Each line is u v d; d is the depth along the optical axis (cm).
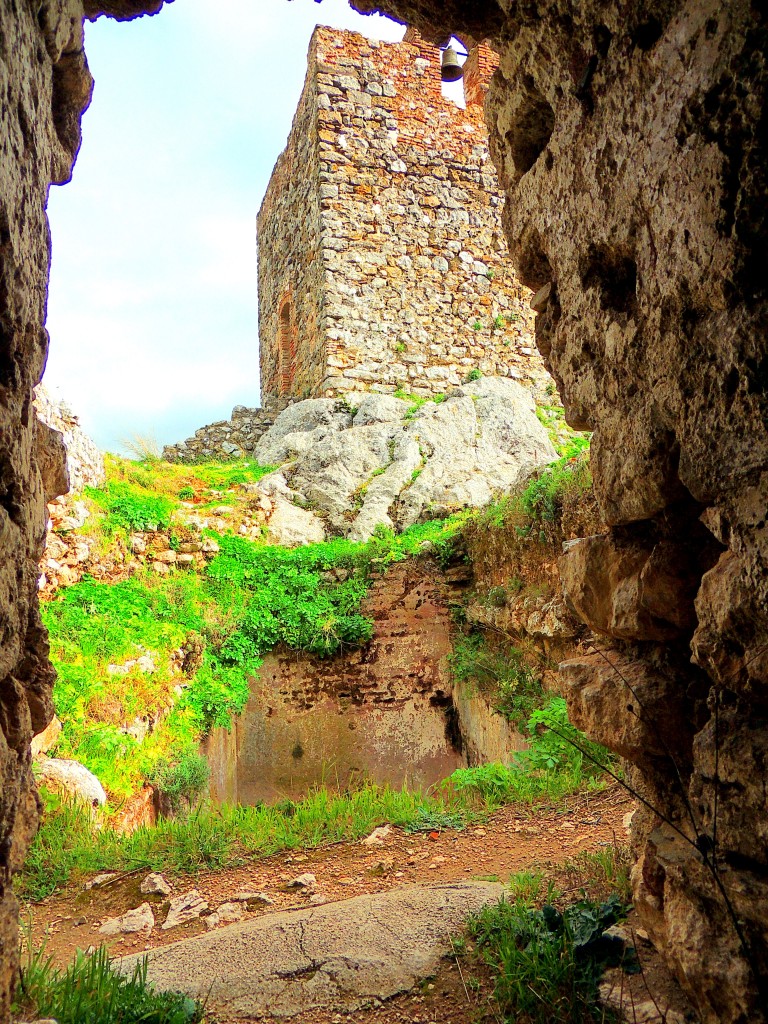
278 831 436
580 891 302
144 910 351
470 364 1370
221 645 823
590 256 230
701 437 184
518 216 278
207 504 1016
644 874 232
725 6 164
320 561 926
